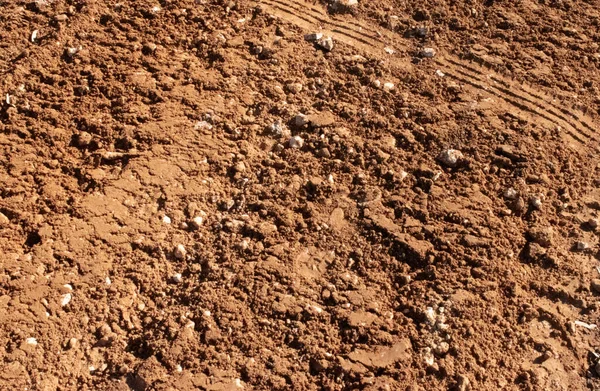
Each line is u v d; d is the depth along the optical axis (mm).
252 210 3643
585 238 3703
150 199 3625
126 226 3516
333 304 3316
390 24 4586
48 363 3080
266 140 3918
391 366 3123
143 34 4336
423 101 4160
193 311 3260
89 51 4203
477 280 3434
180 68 4184
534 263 3576
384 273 3453
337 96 4152
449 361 3166
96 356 3139
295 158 3846
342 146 3898
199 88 4102
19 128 3848
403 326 3260
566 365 3246
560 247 3650
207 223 3582
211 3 4574
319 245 3521
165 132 3875
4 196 3596
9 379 3006
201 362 3100
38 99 3980
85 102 3979
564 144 4043
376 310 3295
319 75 4238
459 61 4410
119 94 4027
